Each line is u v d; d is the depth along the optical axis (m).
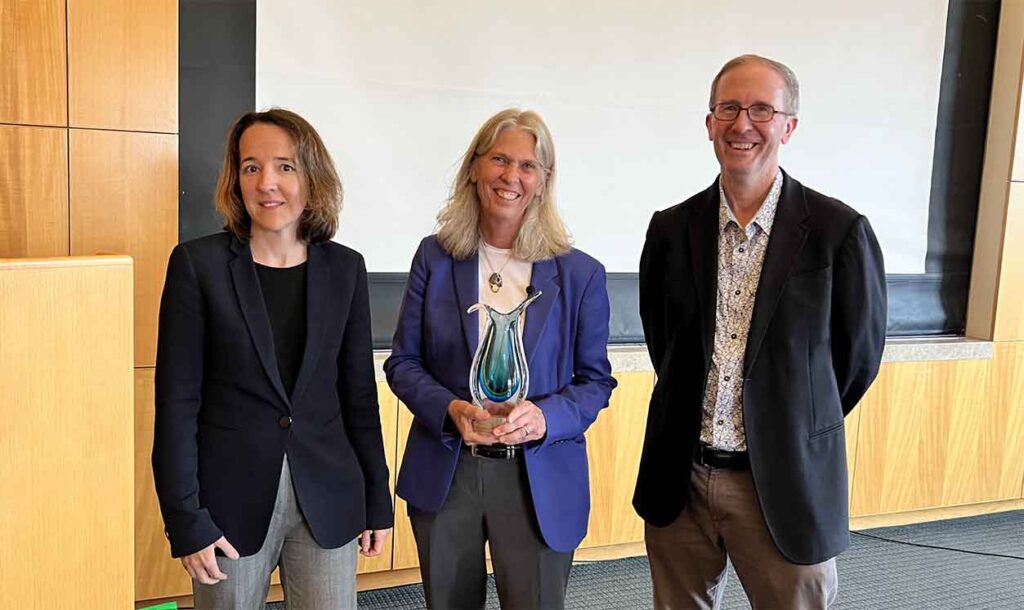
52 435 1.12
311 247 1.79
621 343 3.79
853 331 1.95
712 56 3.75
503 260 1.99
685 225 2.10
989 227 4.28
